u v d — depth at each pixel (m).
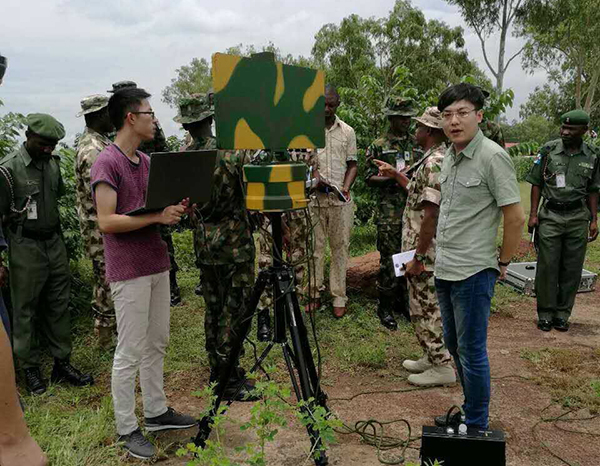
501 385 3.56
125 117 2.61
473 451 2.25
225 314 3.26
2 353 0.86
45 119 3.36
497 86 32.12
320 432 2.11
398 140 4.72
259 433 2.13
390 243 4.58
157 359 2.90
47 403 3.31
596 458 2.72
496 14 31.03
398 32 32.06
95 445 2.78
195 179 2.54
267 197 2.34
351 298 5.27
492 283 2.61
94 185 2.54
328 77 31.08
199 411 3.25
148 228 2.69
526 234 8.37
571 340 4.39
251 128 2.31
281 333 2.60
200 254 3.21
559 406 3.28
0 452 0.88
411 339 4.38
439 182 2.91
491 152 2.50
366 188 7.34
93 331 4.46
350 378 3.72
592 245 7.69
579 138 4.48
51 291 3.53
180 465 2.66
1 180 3.31
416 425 3.06
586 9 28.39
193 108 3.23
